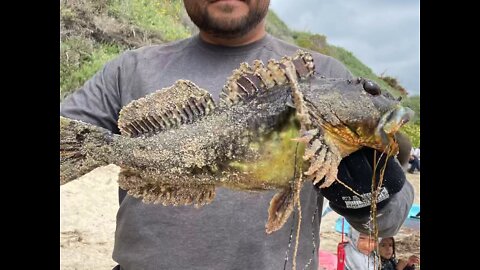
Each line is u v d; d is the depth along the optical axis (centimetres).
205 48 69
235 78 59
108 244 177
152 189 59
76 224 192
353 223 57
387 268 126
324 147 51
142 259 62
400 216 58
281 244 61
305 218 62
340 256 115
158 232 62
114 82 70
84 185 232
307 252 62
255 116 55
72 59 328
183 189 58
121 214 66
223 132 56
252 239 61
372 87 55
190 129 58
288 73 54
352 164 53
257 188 56
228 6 64
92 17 372
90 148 57
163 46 71
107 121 69
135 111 60
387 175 53
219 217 61
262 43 69
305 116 51
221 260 61
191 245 61
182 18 439
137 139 58
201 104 59
